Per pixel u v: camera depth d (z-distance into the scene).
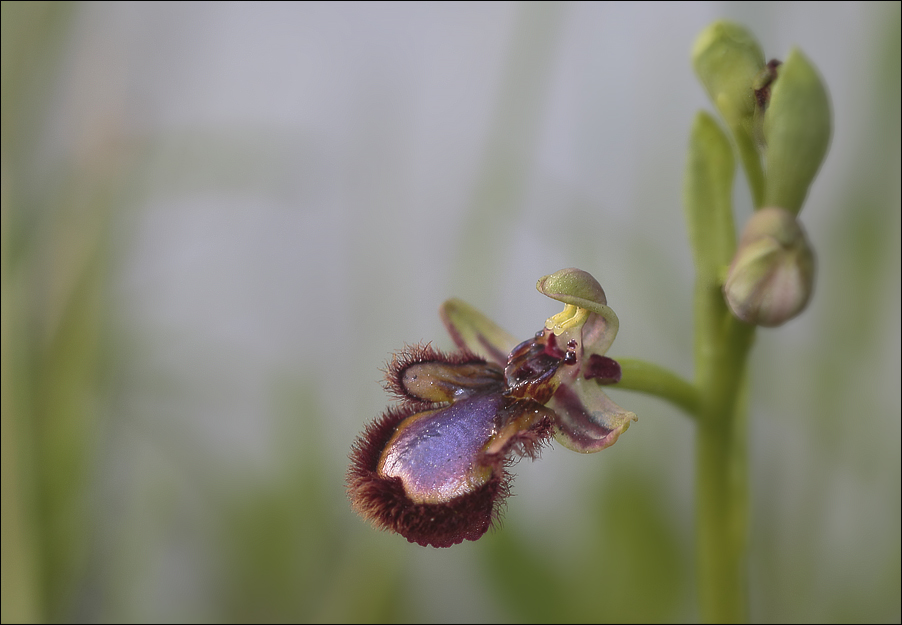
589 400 0.17
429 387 0.17
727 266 0.18
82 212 0.20
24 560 0.19
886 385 0.20
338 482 0.20
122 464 0.20
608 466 0.20
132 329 0.20
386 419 0.17
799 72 0.17
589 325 0.17
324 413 0.20
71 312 0.19
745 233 0.17
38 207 0.20
